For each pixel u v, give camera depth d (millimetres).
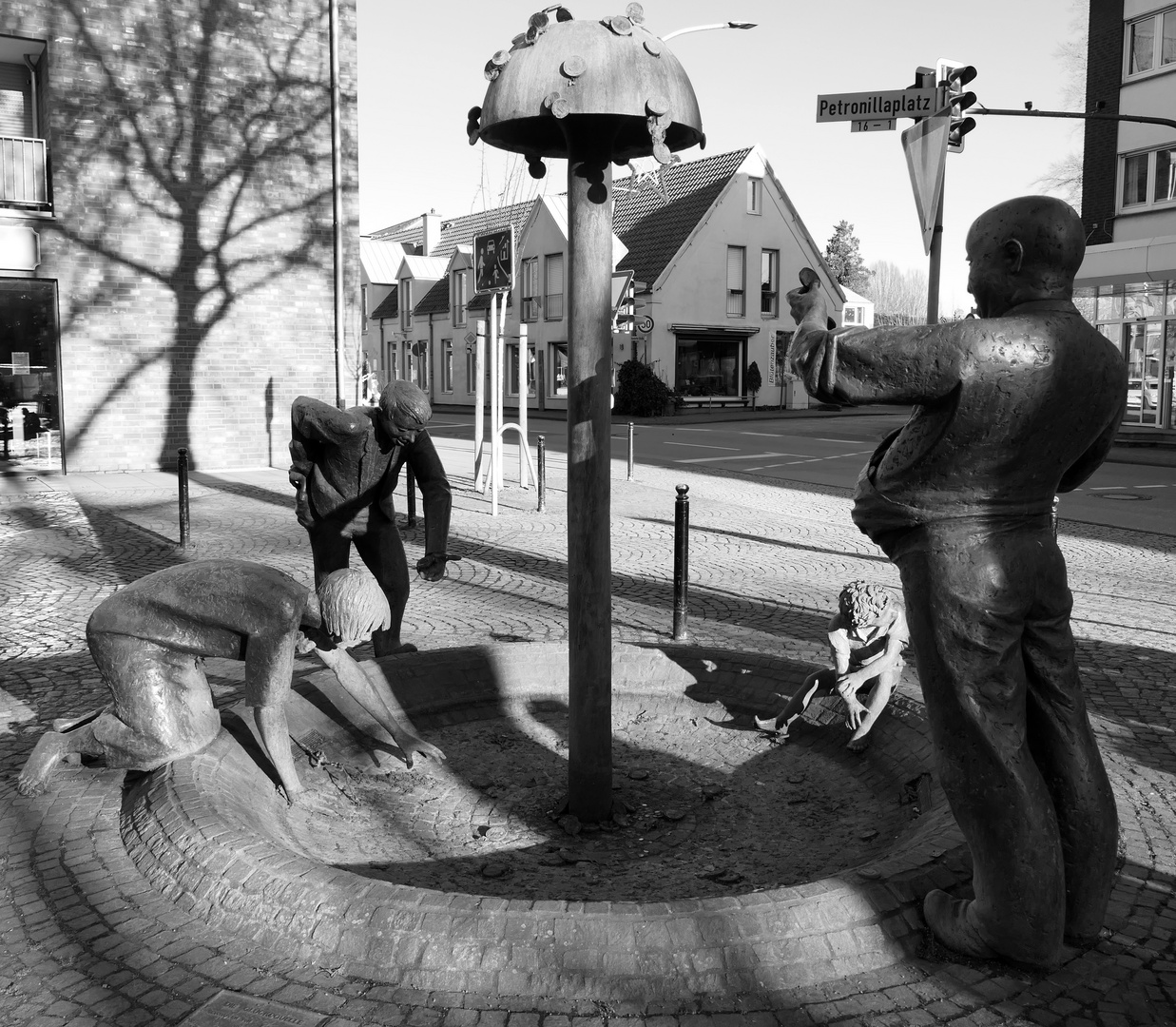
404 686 4816
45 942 2961
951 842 3131
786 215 44656
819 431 30406
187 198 17328
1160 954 2957
